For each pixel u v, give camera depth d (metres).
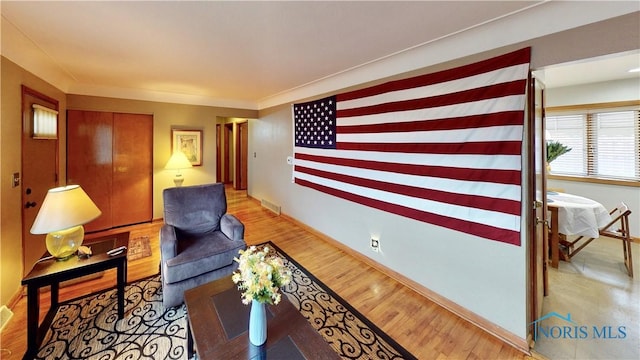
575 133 3.77
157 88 3.79
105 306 2.05
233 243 2.33
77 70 2.82
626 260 2.71
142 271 2.62
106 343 1.68
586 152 3.70
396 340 1.77
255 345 1.21
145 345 1.67
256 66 2.67
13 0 1.44
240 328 1.32
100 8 1.53
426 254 2.23
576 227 2.70
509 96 1.64
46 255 1.87
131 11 1.56
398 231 2.46
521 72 1.59
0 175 1.88
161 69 2.78
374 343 1.73
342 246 3.20
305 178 3.75
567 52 1.43
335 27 1.75
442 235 2.09
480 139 1.78
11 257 2.01
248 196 6.10
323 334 1.80
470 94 1.82
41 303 2.08
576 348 1.71
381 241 2.65
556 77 3.25
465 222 1.90
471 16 1.60
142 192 4.10
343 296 2.25
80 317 1.91
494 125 1.71
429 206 2.13
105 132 3.72
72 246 1.81
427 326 1.90
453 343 1.75
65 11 1.56
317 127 3.43
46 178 2.72
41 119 2.51
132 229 3.87
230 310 1.46
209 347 1.19
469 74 1.82
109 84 3.51
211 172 4.68
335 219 3.29
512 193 1.65
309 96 3.59
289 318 1.41
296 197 4.12
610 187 3.51
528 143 1.63
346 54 2.29
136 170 4.02
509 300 1.73
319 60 2.46
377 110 2.53
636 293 2.29
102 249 1.96
